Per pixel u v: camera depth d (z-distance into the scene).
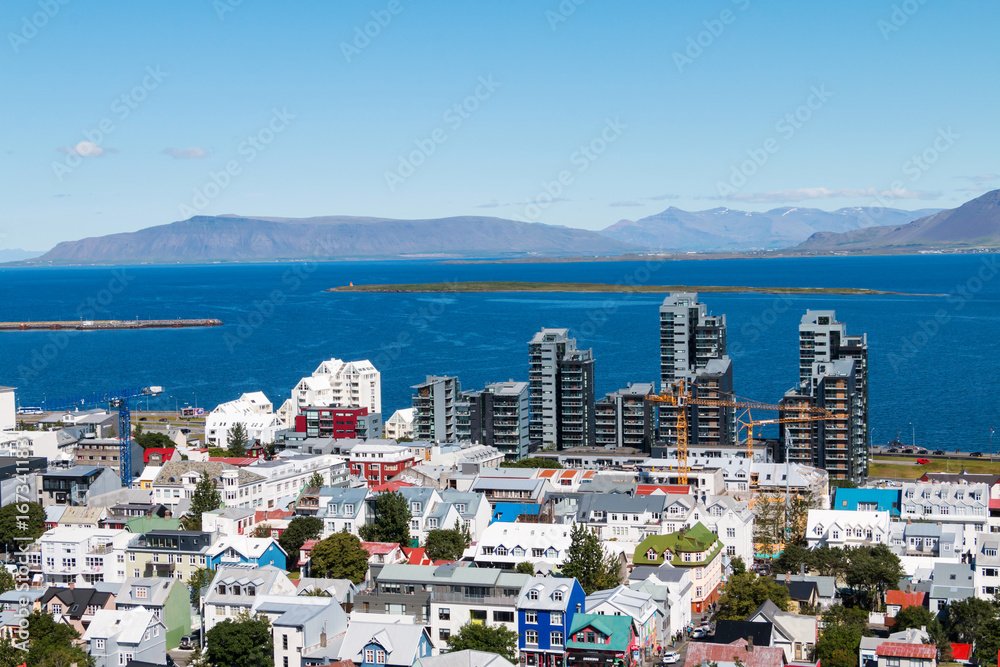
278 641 180.88
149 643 193.00
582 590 190.88
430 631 193.12
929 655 178.12
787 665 180.00
